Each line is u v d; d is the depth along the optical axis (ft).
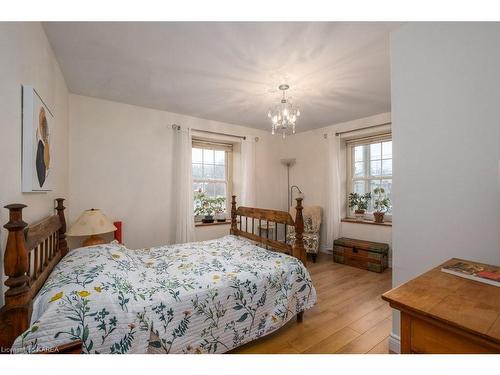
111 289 3.92
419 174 5.14
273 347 5.70
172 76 7.70
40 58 5.06
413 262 5.26
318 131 14.24
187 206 11.12
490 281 3.26
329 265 12.05
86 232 7.43
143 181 10.55
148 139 10.69
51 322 3.15
